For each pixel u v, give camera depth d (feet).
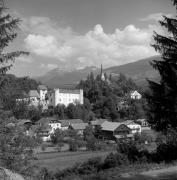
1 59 55.16
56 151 225.15
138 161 56.29
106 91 517.55
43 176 60.13
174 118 68.23
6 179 44.93
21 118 63.46
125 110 430.61
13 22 56.29
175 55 65.82
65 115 403.95
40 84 545.85
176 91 66.59
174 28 64.39
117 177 45.55
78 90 520.83
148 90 71.00
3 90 57.67
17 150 56.08
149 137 221.46
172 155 59.00
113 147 240.12
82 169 62.03
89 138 249.34
